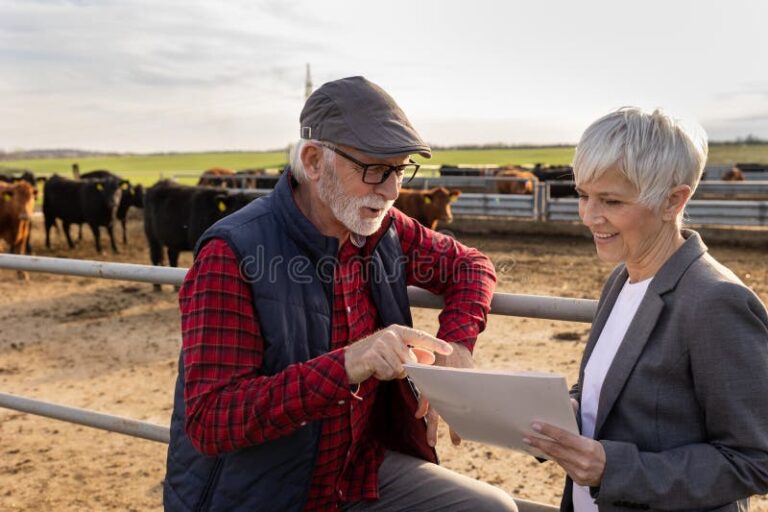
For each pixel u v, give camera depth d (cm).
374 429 192
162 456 383
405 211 1308
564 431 129
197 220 965
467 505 175
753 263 989
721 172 2269
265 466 156
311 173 162
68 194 1381
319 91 160
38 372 559
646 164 127
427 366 138
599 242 138
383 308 181
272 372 157
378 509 181
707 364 125
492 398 132
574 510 156
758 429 123
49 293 906
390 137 154
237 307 153
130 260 1283
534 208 1444
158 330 700
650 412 133
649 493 127
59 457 382
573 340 603
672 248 137
